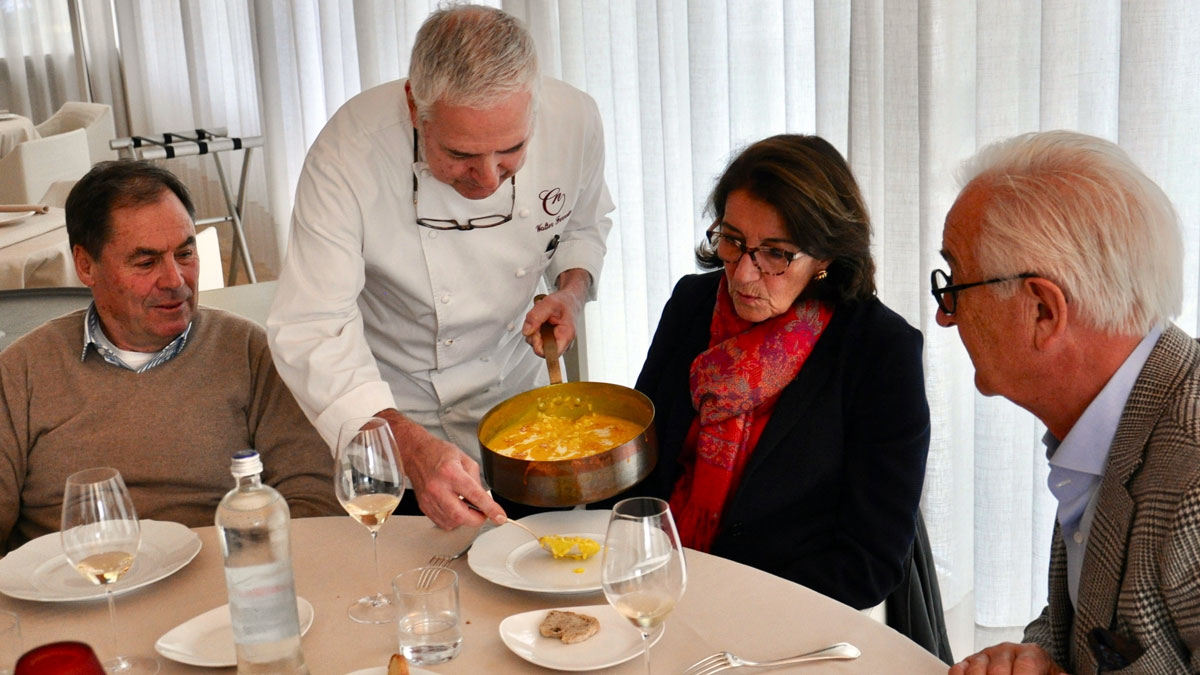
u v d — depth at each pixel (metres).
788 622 1.36
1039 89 2.23
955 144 2.42
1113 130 2.19
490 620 1.40
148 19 7.67
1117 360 1.21
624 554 1.15
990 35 2.23
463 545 1.61
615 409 1.78
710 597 1.43
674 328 2.05
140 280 1.93
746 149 1.74
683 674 1.25
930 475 2.52
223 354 2.06
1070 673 1.37
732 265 1.77
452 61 1.67
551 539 1.52
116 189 1.92
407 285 2.07
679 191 3.12
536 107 1.77
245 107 6.71
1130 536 1.17
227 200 5.70
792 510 1.78
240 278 6.60
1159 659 1.14
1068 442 1.25
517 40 1.71
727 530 1.79
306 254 1.94
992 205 1.21
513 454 1.65
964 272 1.26
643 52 3.11
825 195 1.65
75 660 0.85
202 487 2.03
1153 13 1.98
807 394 1.78
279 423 2.06
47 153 5.07
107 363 2.01
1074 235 1.16
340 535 1.67
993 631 2.54
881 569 1.69
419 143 1.94
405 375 2.22
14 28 8.12
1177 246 1.18
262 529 1.18
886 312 1.79
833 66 2.60
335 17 5.03
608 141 3.41
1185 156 2.07
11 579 1.53
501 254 2.12
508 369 2.33
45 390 1.99
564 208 2.17
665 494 1.92
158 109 7.84
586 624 1.34
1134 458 1.17
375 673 1.24
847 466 1.76
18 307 2.78
